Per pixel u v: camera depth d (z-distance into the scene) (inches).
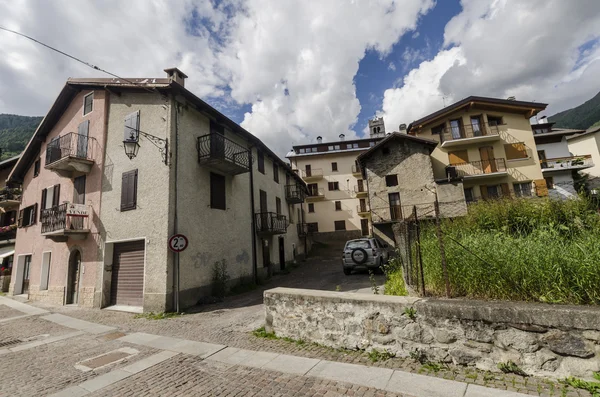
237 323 273.7
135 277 394.9
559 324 125.7
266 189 716.0
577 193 253.9
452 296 169.8
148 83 413.4
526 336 131.6
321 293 202.1
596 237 164.7
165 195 382.0
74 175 503.8
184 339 235.5
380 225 811.4
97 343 240.7
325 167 1473.9
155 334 259.1
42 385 160.2
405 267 236.4
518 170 789.9
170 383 154.9
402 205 794.8
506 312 135.9
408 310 160.9
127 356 202.5
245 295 446.0
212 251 446.9
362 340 175.0
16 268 617.3
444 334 149.8
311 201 1440.7
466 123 832.9
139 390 148.6
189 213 412.2
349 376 147.4
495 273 158.7
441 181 792.9
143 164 410.3
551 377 125.2
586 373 119.0
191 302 384.8
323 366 161.5
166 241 367.6
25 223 630.5
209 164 458.6
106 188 441.4
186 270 386.6
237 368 168.7
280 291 220.8
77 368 184.4
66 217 436.1
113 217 422.0
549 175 824.3
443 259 169.5
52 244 524.7
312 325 196.9
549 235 194.1
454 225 280.2
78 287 460.8
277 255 718.5
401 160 821.9
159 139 403.5
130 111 446.0
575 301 138.3
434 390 127.6
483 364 138.8
